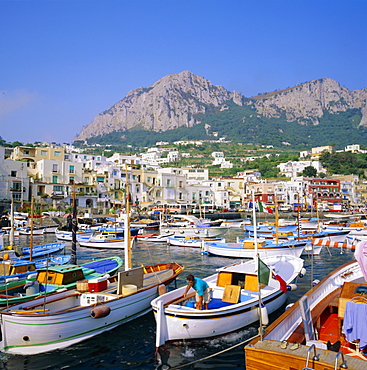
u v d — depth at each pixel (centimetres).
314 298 1266
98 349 1351
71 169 8094
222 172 17038
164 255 3756
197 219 7269
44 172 7719
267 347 792
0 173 7031
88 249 4184
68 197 7706
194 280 1417
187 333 1308
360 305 885
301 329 1020
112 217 7044
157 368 1209
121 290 1614
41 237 5253
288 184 11269
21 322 1280
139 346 1377
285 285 1669
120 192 8431
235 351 1299
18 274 1939
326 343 933
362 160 16388
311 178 11862
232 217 9344
